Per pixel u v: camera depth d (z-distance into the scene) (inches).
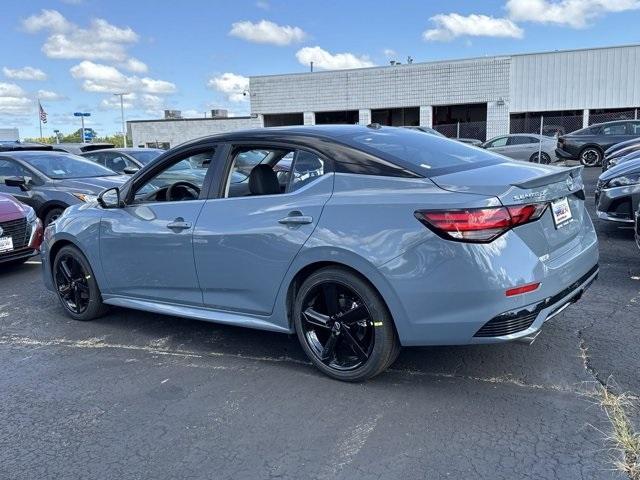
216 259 159.9
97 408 140.9
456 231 122.6
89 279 200.8
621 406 129.5
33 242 288.5
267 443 121.6
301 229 142.7
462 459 112.8
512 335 124.8
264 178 156.6
